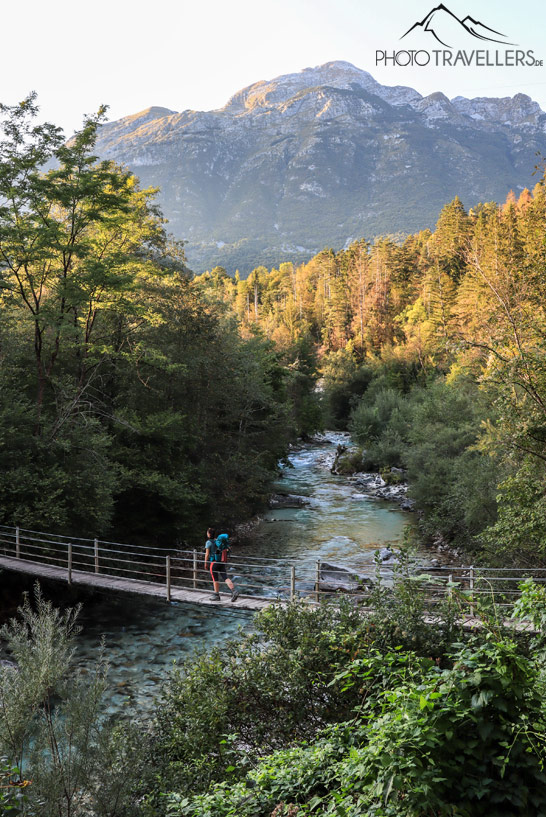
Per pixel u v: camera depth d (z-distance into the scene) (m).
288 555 24.20
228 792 6.39
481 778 4.21
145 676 13.42
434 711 4.27
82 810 7.40
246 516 29.62
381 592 8.51
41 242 20.91
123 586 15.40
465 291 59.44
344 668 7.49
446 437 28.91
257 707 8.38
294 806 5.25
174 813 6.14
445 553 24.25
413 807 4.04
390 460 43.56
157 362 25.97
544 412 14.78
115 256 22.75
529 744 4.28
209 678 8.73
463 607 8.69
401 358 70.62
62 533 19.81
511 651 4.42
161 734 9.08
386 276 99.69
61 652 8.34
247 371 32.22
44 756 7.86
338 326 98.75
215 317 30.31
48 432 21.58
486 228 59.38
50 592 18.50
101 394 27.02
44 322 21.95
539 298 17.02
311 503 34.50
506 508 15.94
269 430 33.72
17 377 23.80
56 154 22.28
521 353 15.12
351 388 74.50
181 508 24.91
